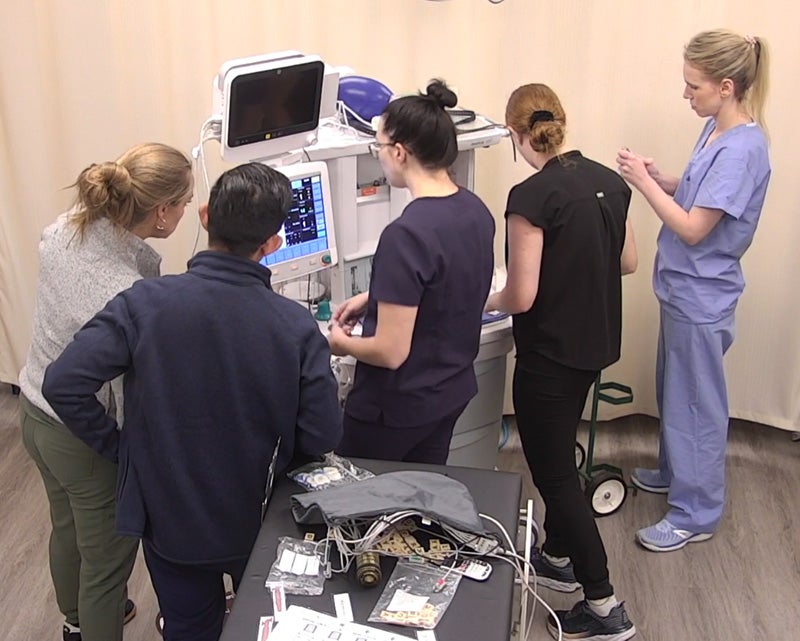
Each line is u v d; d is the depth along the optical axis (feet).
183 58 9.30
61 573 7.01
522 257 6.79
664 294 8.40
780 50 8.89
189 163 5.90
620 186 7.03
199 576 5.70
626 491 9.38
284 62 6.72
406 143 6.03
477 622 4.17
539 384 7.19
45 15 9.30
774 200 9.43
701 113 7.89
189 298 4.99
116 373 5.15
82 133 9.69
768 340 10.06
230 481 5.33
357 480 5.12
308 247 7.18
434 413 6.57
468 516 4.60
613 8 8.97
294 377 5.08
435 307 6.18
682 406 8.55
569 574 8.23
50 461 6.16
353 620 4.17
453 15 9.11
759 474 10.03
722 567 8.63
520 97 6.95
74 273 5.65
